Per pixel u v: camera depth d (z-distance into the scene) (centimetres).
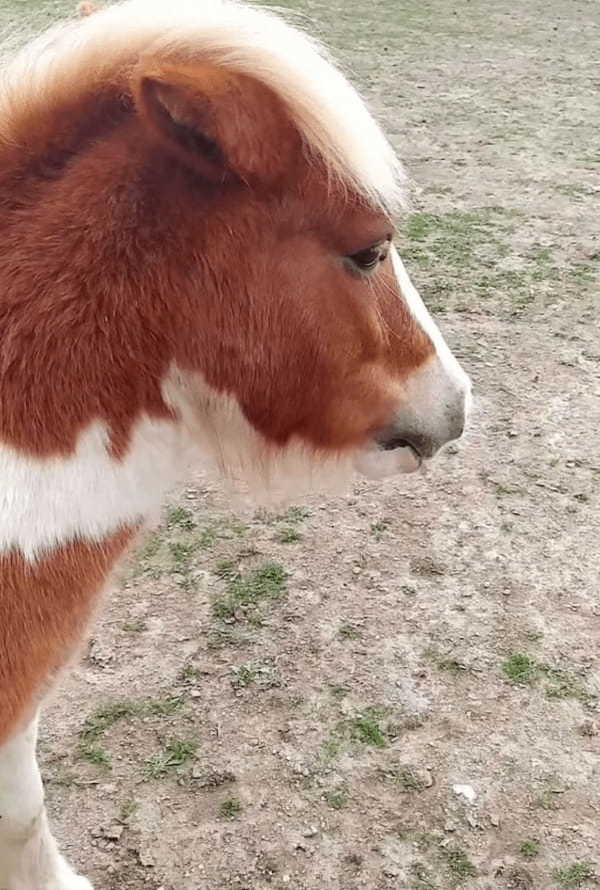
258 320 185
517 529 408
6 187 179
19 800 243
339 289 190
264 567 382
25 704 192
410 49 1239
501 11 1488
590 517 416
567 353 542
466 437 451
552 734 315
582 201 766
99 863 274
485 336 558
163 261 177
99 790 293
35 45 190
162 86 158
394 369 210
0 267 174
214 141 167
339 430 209
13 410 172
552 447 461
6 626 177
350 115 176
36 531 174
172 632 349
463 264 648
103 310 175
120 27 181
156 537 397
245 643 345
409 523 409
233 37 171
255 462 211
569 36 1338
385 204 188
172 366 184
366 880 271
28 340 173
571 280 630
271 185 177
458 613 362
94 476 179
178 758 303
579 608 367
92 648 341
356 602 366
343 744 309
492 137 916
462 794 295
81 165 178
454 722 318
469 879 272
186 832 282
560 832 285
